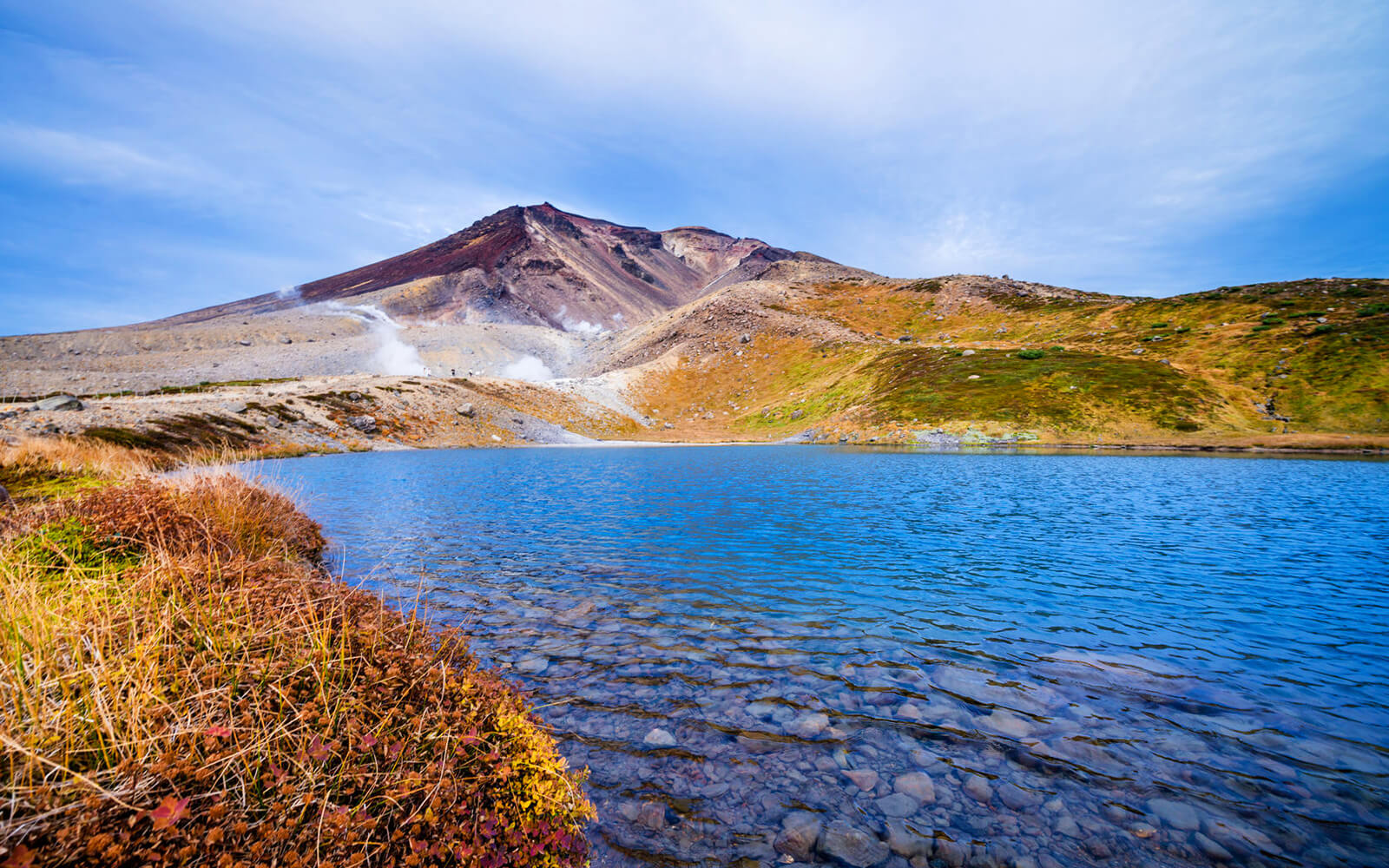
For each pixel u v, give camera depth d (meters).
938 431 68.12
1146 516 18.88
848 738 5.68
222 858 2.50
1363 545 14.54
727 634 8.70
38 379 133.38
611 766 5.15
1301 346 74.62
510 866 3.28
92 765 2.80
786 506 21.61
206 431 54.09
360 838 2.95
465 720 3.92
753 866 3.91
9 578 3.91
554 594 10.78
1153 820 4.38
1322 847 4.05
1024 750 5.45
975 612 9.68
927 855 4.01
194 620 4.01
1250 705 6.34
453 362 182.25
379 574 12.09
